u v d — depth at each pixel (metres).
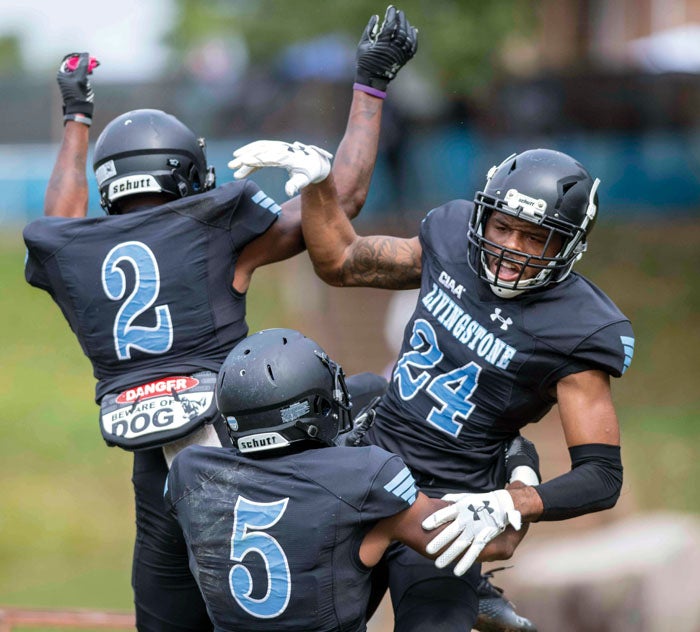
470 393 14.12
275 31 76.25
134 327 15.06
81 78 17.19
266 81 80.31
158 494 15.77
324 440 13.28
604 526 43.03
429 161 74.31
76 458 57.62
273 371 12.95
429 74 66.62
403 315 35.53
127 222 15.20
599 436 13.53
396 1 66.06
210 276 15.19
